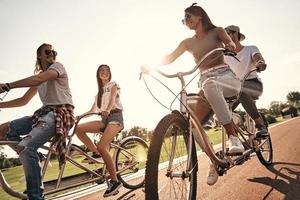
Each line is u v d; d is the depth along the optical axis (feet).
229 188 12.07
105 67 15.25
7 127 11.28
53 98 10.75
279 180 12.59
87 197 13.88
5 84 9.57
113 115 14.08
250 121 14.38
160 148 7.59
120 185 13.25
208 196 11.20
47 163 11.21
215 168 10.28
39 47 11.41
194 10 10.55
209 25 10.62
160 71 8.89
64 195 15.06
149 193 7.21
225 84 10.17
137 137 15.84
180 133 8.96
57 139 10.46
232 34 15.52
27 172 9.69
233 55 9.87
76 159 12.76
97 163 13.51
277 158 18.40
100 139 13.44
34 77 10.07
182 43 11.21
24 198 10.94
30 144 9.87
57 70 10.57
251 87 14.12
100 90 15.42
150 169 7.32
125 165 15.20
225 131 11.02
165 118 8.14
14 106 11.88
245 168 16.08
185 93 9.09
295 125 57.36
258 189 11.49
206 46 10.52
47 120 10.30
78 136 14.12
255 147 14.14
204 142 9.63
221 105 9.83
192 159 9.46
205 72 10.41
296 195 10.21
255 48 15.12
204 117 10.56
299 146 22.17
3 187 10.64
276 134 38.27
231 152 9.99
